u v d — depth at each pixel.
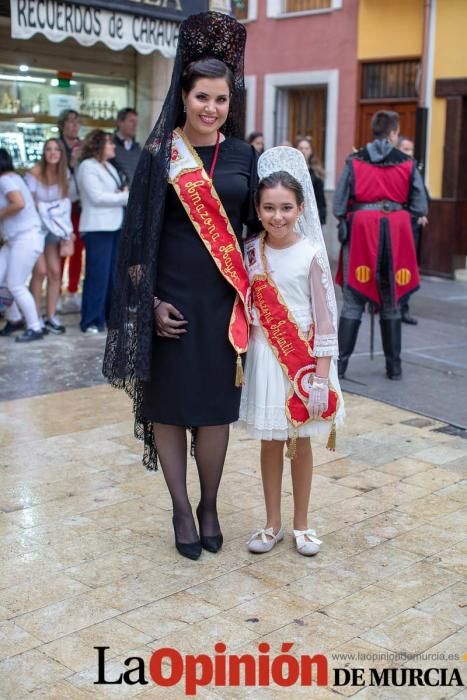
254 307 3.58
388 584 3.46
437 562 3.66
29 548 3.73
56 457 4.83
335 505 4.25
